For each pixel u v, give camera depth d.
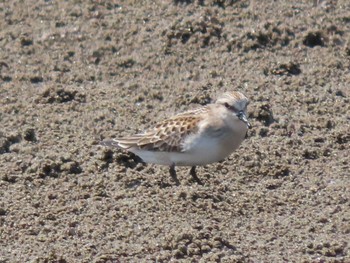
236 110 14.02
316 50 18.89
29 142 15.96
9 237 13.16
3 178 14.76
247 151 15.57
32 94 17.67
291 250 12.73
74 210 13.81
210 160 14.28
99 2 20.62
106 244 12.88
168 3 20.39
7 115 16.91
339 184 14.59
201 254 12.55
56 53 19.12
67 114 16.92
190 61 18.67
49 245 12.91
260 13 19.94
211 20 19.67
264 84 17.80
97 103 17.30
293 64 18.28
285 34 19.23
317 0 20.39
